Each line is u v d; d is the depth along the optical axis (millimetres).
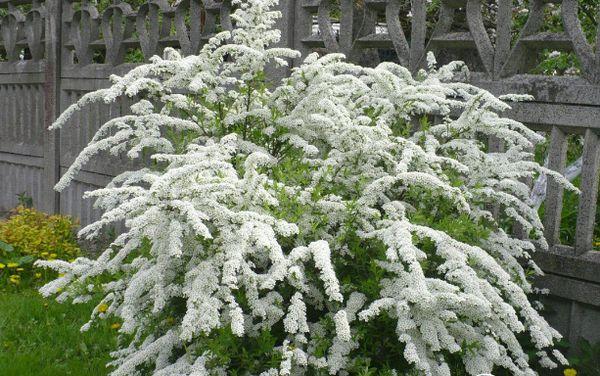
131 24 6273
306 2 4805
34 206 7789
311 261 2857
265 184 2902
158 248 2723
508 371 3242
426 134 3539
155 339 3029
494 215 3895
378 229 2945
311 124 3508
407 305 2516
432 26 6273
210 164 2574
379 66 3748
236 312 2439
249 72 3635
